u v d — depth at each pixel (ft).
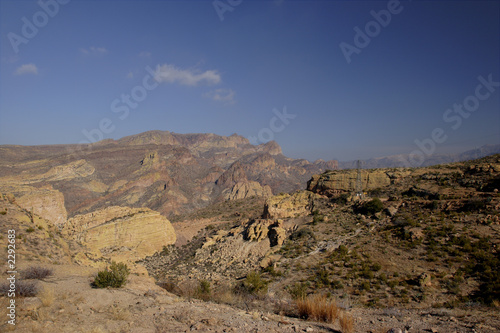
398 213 178.81
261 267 166.20
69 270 58.95
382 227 168.76
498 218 135.33
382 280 112.47
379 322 48.39
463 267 109.19
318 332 36.55
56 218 343.05
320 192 256.73
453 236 132.05
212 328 35.06
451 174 209.46
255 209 385.91
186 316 39.22
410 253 130.00
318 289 115.03
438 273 109.70
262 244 199.52
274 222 218.38
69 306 37.70
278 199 256.52
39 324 30.99
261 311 51.49
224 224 322.14
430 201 177.99
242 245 209.87
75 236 240.32
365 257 137.80
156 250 261.03
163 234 272.72
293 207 244.01
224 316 41.65
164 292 57.57
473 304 81.97
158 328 34.14
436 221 152.05
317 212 221.25
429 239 136.56
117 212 275.18
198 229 318.04
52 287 44.39
